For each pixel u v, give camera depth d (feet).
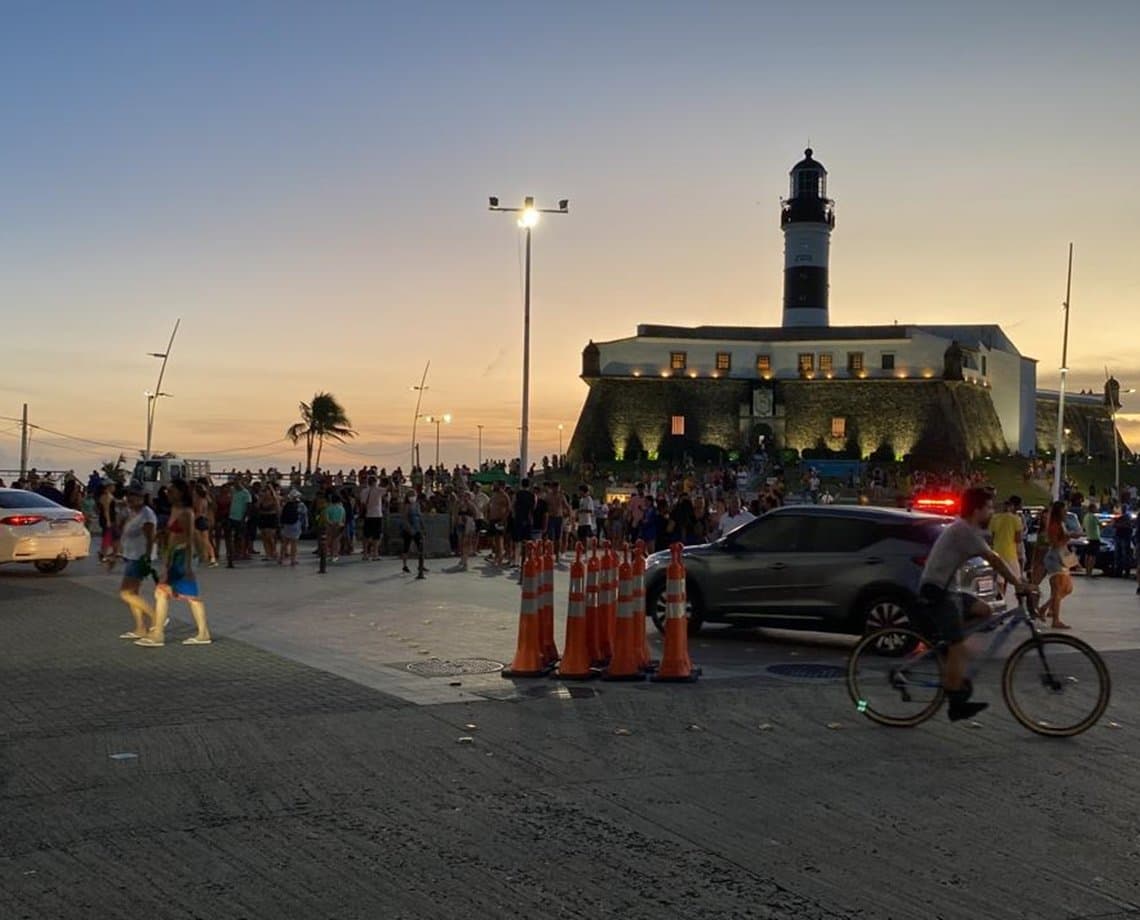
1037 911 18.58
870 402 339.57
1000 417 368.48
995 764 28.22
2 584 70.38
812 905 18.66
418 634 50.42
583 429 351.67
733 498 88.79
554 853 20.97
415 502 84.28
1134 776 27.20
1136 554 88.17
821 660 46.01
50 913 17.85
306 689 36.29
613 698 35.88
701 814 23.53
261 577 80.07
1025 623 32.22
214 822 22.47
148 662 41.34
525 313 126.62
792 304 361.30
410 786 25.20
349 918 17.83
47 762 26.84
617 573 41.88
